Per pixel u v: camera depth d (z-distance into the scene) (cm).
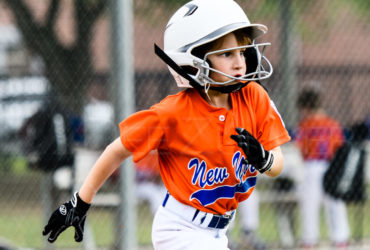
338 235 2044
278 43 2220
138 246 1984
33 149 1938
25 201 2039
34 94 1966
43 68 2023
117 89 1742
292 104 2133
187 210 1022
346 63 2375
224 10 984
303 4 2444
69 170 1916
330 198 2050
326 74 2320
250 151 938
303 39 2462
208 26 973
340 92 2288
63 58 2052
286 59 2175
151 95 2078
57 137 1925
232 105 1020
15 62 2033
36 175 2033
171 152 1017
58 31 2114
